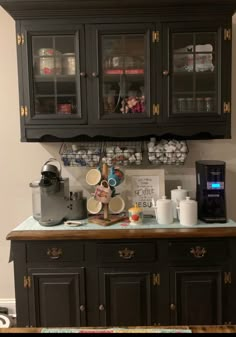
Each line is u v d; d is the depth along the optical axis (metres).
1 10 2.41
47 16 2.03
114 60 2.10
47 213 2.13
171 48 2.04
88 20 2.04
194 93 2.10
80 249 1.97
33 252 1.97
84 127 2.11
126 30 2.03
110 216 2.26
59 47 2.10
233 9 2.00
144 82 2.09
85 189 2.49
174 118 2.08
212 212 2.16
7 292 2.60
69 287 1.98
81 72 2.06
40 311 1.99
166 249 1.96
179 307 1.98
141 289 1.98
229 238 1.96
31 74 2.08
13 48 2.43
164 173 2.41
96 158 2.31
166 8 1.99
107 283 1.98
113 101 2.13
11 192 2.54
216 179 2.14
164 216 2.10
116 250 1.96
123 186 2.34
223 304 1.98
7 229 2.57
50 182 2.07
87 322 2.00
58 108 2.13
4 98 2.47
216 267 1.97
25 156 2.51
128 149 2.30
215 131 2.10
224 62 2.05
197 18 2.02
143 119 2.09
